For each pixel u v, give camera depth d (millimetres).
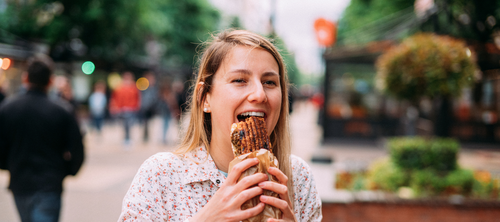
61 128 2844
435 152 4898
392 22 10117
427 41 5113
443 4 6227
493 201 4090
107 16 14484
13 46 12945
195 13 26438
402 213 4074
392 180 4781
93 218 4785
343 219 4047
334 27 8922
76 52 15891
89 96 17531
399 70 5082
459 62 4910
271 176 1011
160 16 19000
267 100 1131
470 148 11422
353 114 12523
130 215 1064
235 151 1048
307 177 1353
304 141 13500
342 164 6188
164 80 26375
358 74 12445
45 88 2875
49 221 2732
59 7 14844
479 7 5938
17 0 15047
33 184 2713
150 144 11203
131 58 18562
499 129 11422
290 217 999
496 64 6992
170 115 11477
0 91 7434
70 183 6438
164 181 1140
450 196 4430
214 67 1164
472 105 11531
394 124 12414
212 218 965
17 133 2734
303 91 62125
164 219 1104
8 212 4785
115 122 17828
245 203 983
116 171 7434
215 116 1159
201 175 1138
